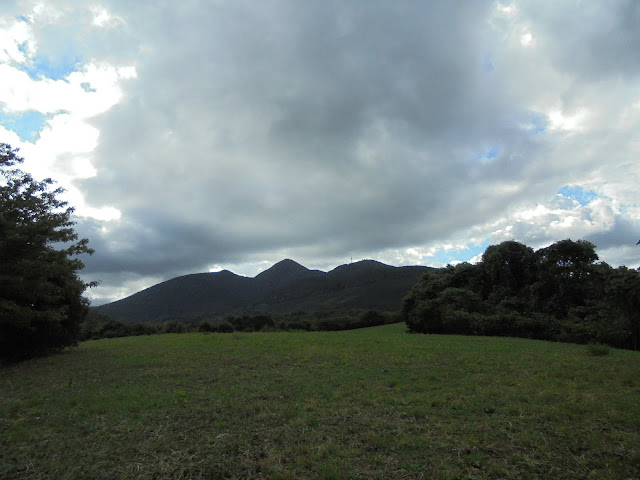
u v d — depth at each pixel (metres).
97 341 33.12
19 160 16.47
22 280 14.34
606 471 5.04
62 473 5.32
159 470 5.32
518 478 4.90
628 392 9.01
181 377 12.12
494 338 27.28
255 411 8.05
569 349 18.70
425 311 36.88
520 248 43.91
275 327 56.72
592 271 36.34
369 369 12.73
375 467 5.27
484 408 7.79
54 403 9.20
